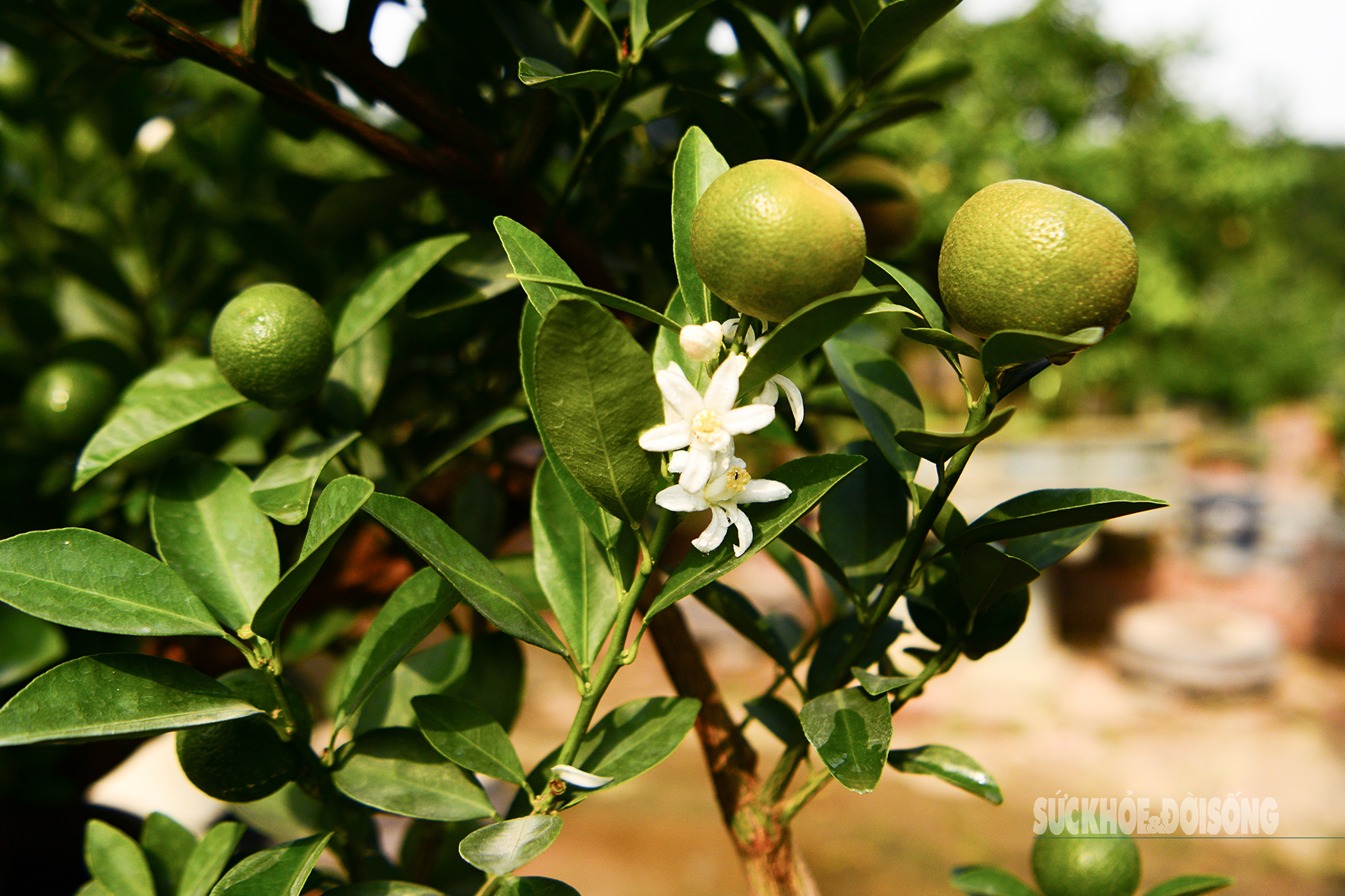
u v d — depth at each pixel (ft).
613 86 1.04
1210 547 10.03
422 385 1.52
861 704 0.90
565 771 0.84
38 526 1.63
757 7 1.33
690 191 0.92
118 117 1.81
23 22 1.45
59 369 1.44
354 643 1.76
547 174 1.56
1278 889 4.00
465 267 1.18
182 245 1.90
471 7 1.19
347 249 1.59
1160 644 6.63
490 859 0.80
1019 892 1.10
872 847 4.47
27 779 1.58
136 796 2.34
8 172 2.04
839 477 0.85
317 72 1.25
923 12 1.04
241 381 1.02
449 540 0.89
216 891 0.84
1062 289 0.80
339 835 0.97
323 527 0.85
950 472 0.88
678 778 5.25
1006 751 5.56
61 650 1.25
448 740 0.93
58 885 1.49
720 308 0.91
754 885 1.07
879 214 1.48
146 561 0.90
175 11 1.28
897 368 1.06
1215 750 5.46
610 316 0.78
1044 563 1.02
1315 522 11.06
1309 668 7.02
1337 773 5.08
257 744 0.91
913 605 1.04
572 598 0.98
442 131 1.12
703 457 0.81
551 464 0.91
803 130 1.33
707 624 6.59
